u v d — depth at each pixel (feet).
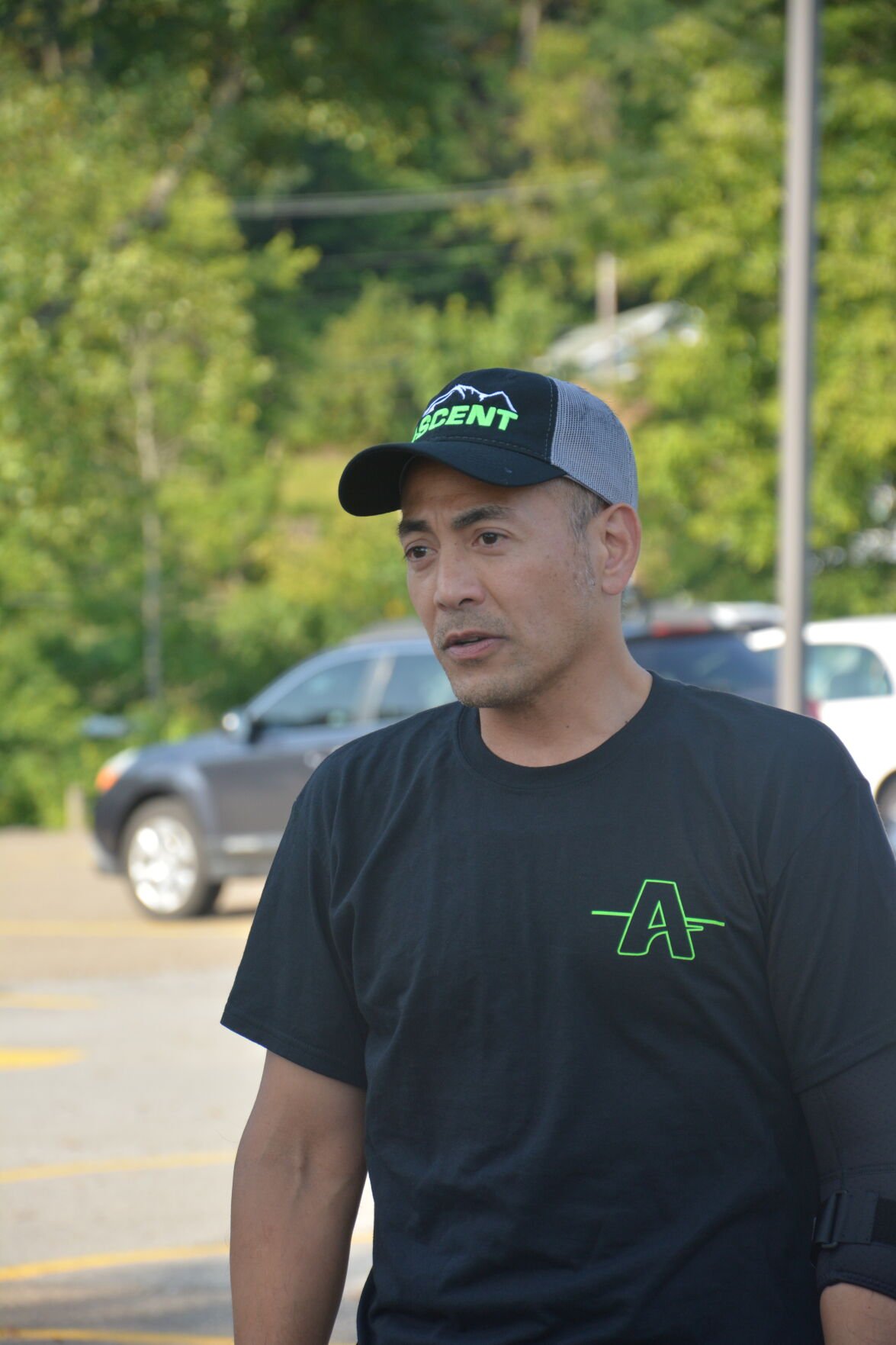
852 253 127.13
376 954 12.01
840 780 11.43
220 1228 32.55
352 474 12.09
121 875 78.89
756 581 150.92
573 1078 11.12
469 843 11.72
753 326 133.80
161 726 152.97
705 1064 11.05
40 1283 29.25
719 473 137.18
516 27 329.31
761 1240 11.00
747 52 129.80
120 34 108.47
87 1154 38.04
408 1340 11.37
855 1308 10.59
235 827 75.36
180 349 146.61
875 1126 10.87
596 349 244.01
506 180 317.83
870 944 11.09
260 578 176.76
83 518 132.16
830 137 129.08
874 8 127.03
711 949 11.07
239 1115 41.63
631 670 12.16
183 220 140.26
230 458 160.35
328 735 73.56
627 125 164.96
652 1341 10.77
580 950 11.18
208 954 68.03
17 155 118.62
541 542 11.74
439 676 71.87
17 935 73.67
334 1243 12.61
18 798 152.46
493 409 11.85
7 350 120.67
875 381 126.41
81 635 159.63
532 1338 10.92
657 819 11.37
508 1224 11.11
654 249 135.13
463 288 317.01
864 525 134.21
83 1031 52.42
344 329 244.63
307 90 120.57
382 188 317.83
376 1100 11.89
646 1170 10.98
